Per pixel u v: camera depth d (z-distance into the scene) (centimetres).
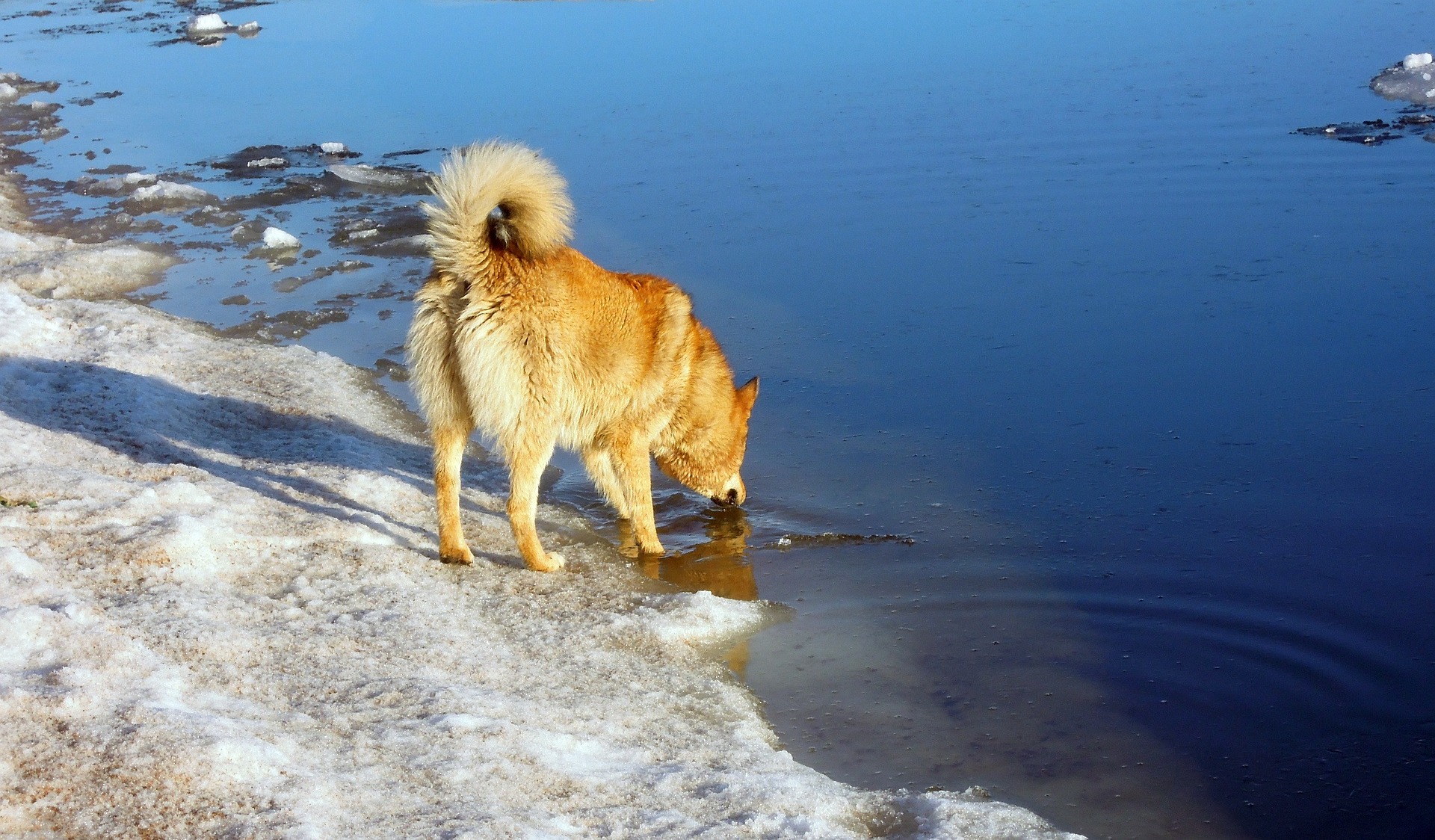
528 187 521
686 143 1461
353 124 1686
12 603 415
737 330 939
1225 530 620
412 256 1174
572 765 378
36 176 1520
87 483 546
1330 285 936
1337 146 1270
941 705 481
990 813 382
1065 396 797
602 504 718
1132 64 1712
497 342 539
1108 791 421
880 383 841
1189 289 955
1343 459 683
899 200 1227
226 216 1317
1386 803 411
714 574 608
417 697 402
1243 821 403
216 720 346
